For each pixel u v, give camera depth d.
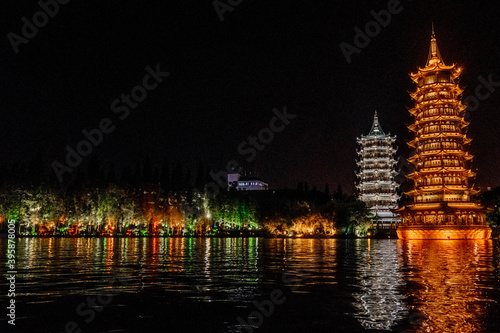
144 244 66.06
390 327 12.26
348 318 13.32
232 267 28.19
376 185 149.00
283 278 22.33
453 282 20.80
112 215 105.19
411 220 89.94
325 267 28.52
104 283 20.16
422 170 89.56
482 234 82.88
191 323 12.88
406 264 30.89
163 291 18.00
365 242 80.62
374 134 153.75
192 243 72.31
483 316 13.43
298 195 147.62
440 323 12.59
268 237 115.00
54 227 103.06
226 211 123.69
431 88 89.94
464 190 87.38
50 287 18.88
